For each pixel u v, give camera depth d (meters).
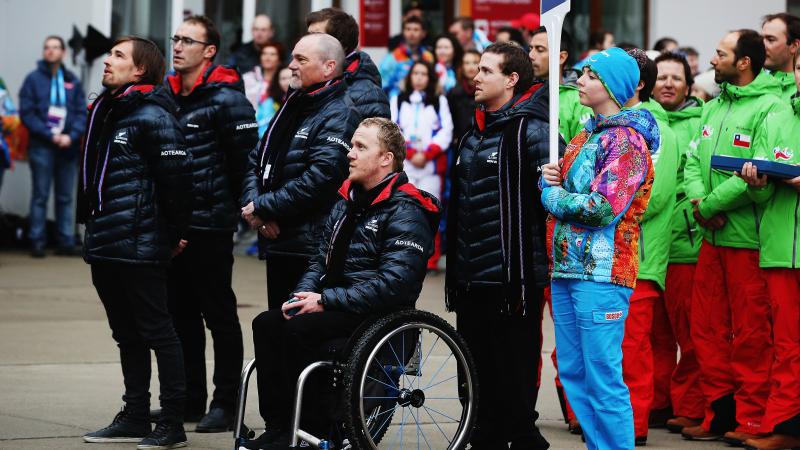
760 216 17.39
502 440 15.58
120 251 16.36
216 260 17.97
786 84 18.45
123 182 16.42
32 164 36.28
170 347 16.62
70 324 26.05
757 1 40.41
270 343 15.23
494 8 39.69
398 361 14.62
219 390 17.91
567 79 20.00
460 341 14.84
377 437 14.62
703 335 18.14
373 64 17.42
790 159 17.30
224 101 18.05
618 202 13.78
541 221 15.16
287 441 15.12
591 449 14.45
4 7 39.62
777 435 17.09
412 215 14.98
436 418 18.28
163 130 16.47
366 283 14.77
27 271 33.47
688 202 19.03
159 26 38.06
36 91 36.22
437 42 33.50
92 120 16.61
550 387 21.48
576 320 14.24
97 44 37.31
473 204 15.38
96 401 19.22
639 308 17.39
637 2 40.44
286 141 16.59
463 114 32.44
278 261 16.77
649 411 18.67
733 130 17.95
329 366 14.46
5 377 20.89
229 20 39.22
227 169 18.20
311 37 16.50
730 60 18.08
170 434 16.50
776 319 17.11
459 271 15.55
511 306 15.04
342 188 15.46
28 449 16.12
